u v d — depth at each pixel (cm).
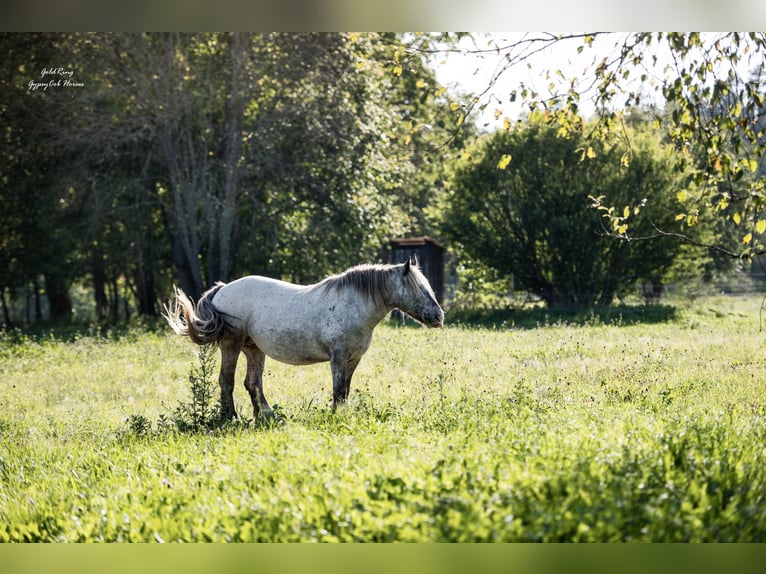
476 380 1364
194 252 3203
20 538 670
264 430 976
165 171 3350
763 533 515
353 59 3116
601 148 3228
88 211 3234
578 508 520
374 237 3438
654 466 610
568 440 712
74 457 913
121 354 2089
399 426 902
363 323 1080
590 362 1586
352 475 628
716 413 911
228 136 3164
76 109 3152
